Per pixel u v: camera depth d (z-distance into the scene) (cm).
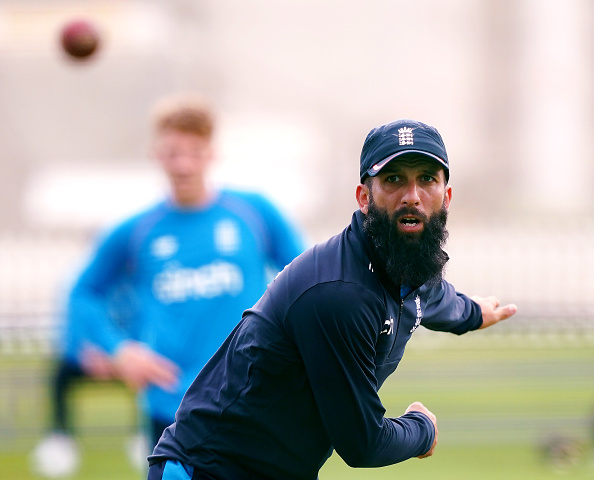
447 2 10338
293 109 10075
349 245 1028
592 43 10181
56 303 3594
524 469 2756
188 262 1717
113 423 3139
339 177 9225
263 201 1778
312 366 1018
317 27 10200
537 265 4666
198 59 9944
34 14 4909
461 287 4781
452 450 3023
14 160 9575
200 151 1728
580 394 3491
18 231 8819
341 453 1065
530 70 10250
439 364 3441
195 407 1113
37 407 3052
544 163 10056
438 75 10275
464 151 10162
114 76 9744
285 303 1026
